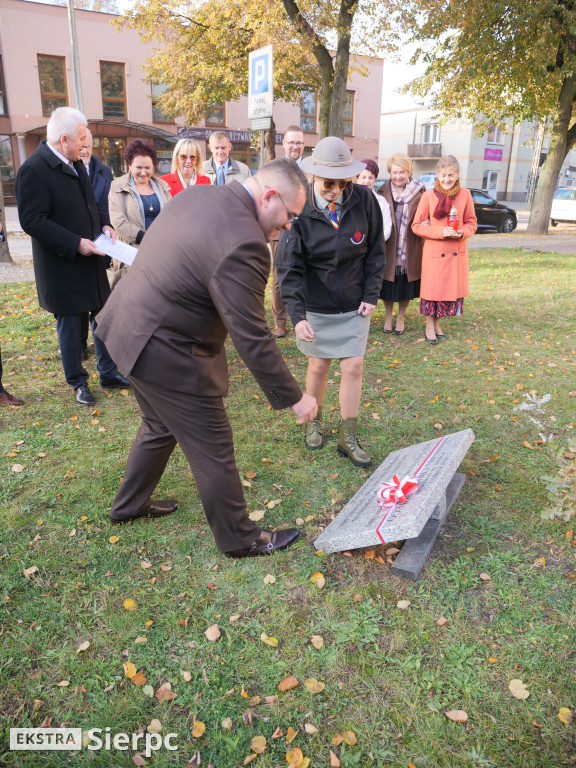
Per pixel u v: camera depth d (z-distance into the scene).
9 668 2.14
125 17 17.67
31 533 2.90
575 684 2.11
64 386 4.77
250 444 3.89
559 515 2.91
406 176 6.04
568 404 4.56
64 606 2.44
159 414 2.45
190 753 1.87
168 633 2.32
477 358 5.75
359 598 2.50
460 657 2.22
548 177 19.66
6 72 24.41
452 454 2.96
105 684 2.10
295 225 3.31
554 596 2.54
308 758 1.83
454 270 5.94
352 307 3.51
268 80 5.77
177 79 18.47
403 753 1.87
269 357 2.21
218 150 5.86
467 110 19.98
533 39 14.47
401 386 4.99
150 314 2.22
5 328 6.24
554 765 1.83
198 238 2.11
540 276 10.63
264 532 2.84
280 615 2.42
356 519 2.82
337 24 12.77
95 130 25.23
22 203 3.84
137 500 2.92
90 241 4.01
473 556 2.80
